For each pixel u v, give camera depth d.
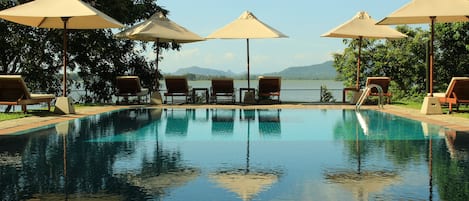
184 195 4.46
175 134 9.07
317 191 4.61
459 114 12.89
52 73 21.50
